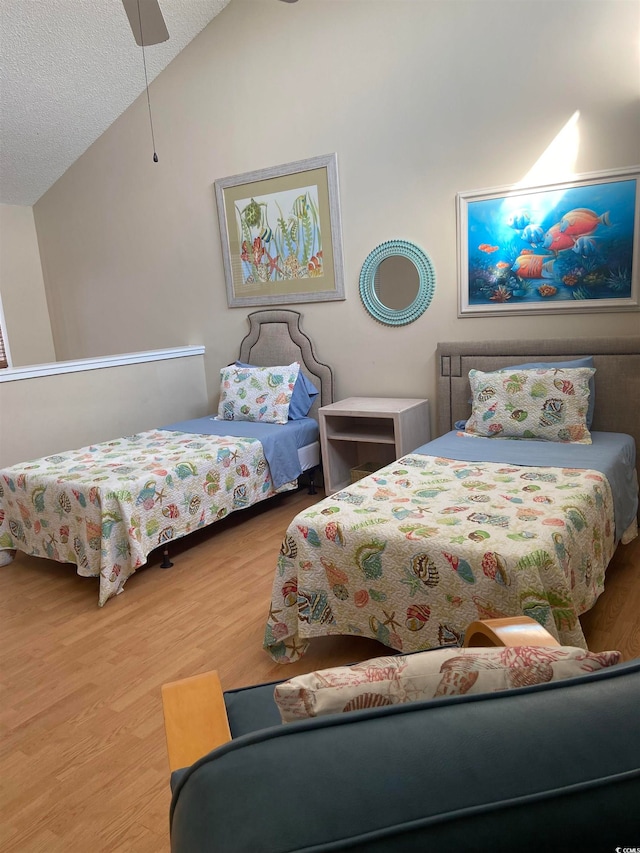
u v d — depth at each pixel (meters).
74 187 5.04
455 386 3.59
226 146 4.23
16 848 1.52
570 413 2.95
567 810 0.54
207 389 4.83
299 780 0.56
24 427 3.72
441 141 3.46
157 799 1.65
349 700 0.85
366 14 3.55
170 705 1.20
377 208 3.74
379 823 0.52
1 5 3.34
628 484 2.84
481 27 3.24
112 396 4.18
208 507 3.26
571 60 3.05
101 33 3.80
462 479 2.50
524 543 1.84
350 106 3.71
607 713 0.60
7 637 2.52
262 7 3.88
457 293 3.57
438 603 1.92
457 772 0.55
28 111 4.18
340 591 2.11
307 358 4.17
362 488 2.46
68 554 2.97
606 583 2.63
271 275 4.23
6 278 5.18
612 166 3.04
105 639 2.46
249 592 2.79
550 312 3.31
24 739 1.91
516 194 3.29
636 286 3.07
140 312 4.97
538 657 0.87
